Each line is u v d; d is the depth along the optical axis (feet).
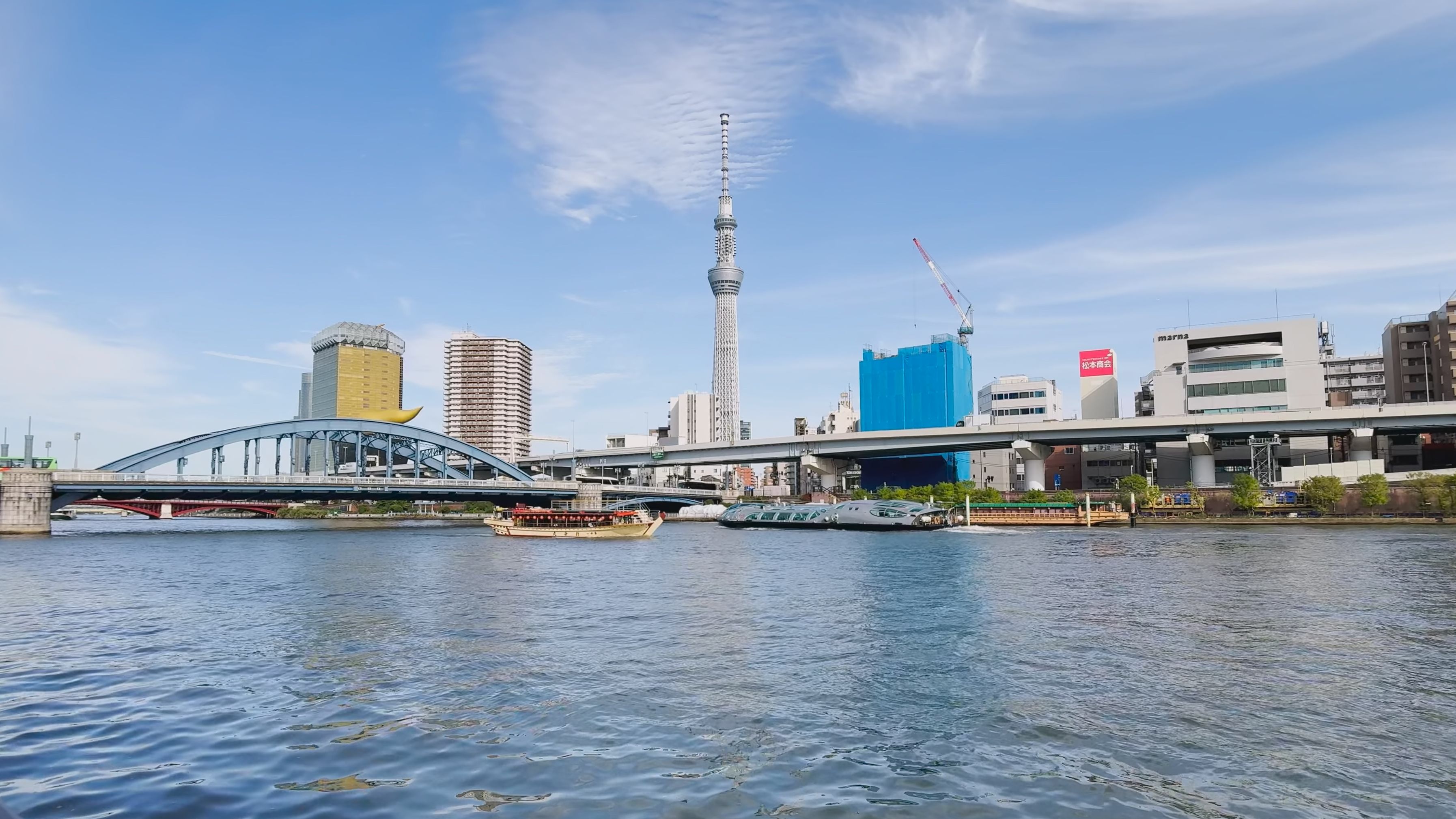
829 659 107.04
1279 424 466.70
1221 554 250.78
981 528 475.31
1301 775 65.87
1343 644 112.47
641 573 222.69
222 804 60.18
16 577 220.23
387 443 531.09
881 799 61.36
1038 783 64.34
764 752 71.36
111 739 75.82
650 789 63.26
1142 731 76.64
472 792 62.49
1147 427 498.69
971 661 104.73
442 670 102.58
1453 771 66.64
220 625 138.62
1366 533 342.03
